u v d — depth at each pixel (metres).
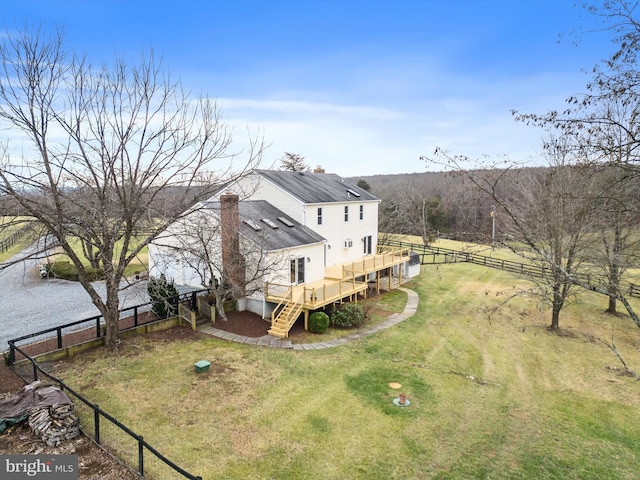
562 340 18.59
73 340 14.48
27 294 21.23
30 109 11.62
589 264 15.99
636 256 9.26
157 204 15.41
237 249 19.23
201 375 12.99
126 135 13.44
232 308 19.78
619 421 11.86
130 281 24.25
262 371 13.67
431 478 8.98
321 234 25.14
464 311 22.62
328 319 18.44
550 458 9.95
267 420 10.77
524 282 29.30
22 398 9.45
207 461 8.88
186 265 22.59
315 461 9.24
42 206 12.13
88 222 12.98
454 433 10.83
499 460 9.77
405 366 15.14
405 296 25.55
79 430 9.22
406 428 10.91
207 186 15.41
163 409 10.84
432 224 53.25
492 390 13.53
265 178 24.92
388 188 82.56
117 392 11.49
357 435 10.41
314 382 13.23
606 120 7.05
